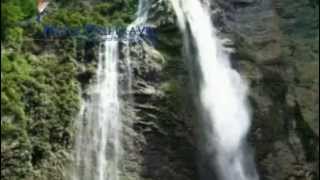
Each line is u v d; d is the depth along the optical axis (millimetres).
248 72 36844
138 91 34312
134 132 33469
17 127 31375
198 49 37500
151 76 34875
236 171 34719
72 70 34281
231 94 36344
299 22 38406
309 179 34719
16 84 32281
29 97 32562
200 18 38594
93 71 34594
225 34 38281
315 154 35094
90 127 33281
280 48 37719
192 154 34125
